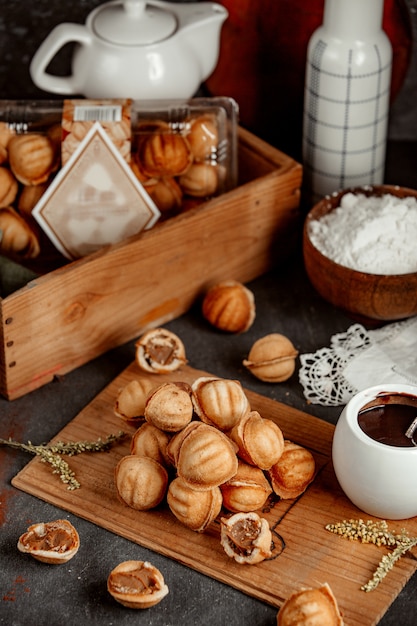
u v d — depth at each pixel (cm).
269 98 151
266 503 116
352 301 128
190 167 134
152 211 133
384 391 114
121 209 132
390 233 129
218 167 135
